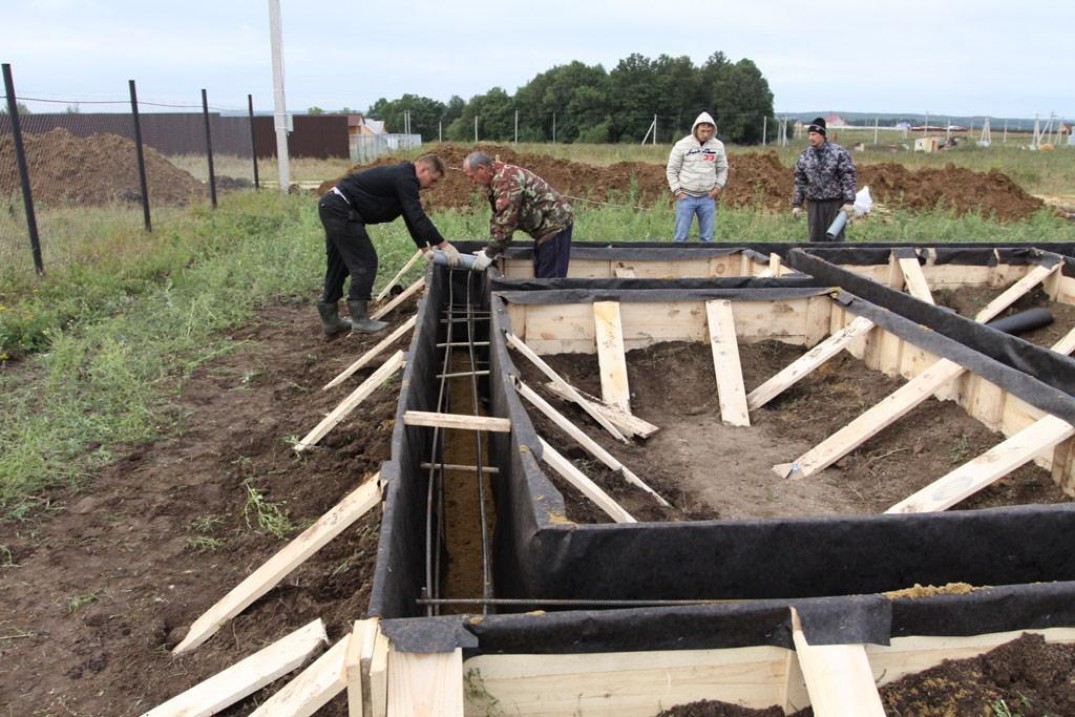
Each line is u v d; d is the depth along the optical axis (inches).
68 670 120.3
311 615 130.3
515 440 137.3
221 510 166.9
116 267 356.5
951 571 112.6
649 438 201.2
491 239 273.0
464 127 2490.2
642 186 649.6
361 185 264.2
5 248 360.5
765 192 655.1
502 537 146.7
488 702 89.4
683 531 107.5
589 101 2239.2
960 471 151.5
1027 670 91.9
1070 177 991.0
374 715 83.8
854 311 227.0
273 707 85.1
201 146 781.3
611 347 223.3
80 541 153.9
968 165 1091.9
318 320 312.8
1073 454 153.6
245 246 402.3
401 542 111.9
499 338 196.4
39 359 246.7
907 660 92.4
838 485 176.7
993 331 196.9
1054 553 113.4
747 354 238.7
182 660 122.4
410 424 144.1
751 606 89.3
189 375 240.4
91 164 614.5
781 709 92.7
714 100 2197.3
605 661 89.4
